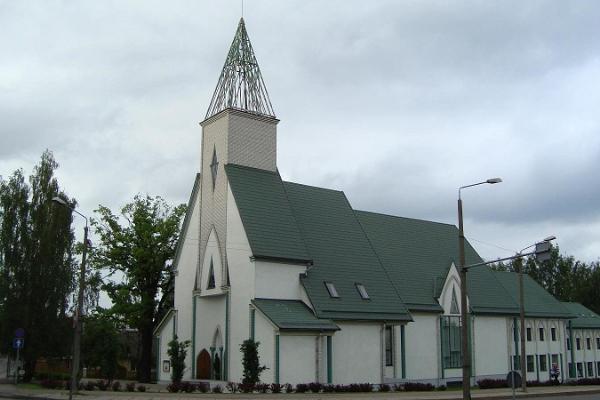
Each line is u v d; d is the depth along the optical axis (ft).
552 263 402.72
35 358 168.14
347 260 157.89
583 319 271.49
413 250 189.88
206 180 155.12
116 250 173.06
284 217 147.54
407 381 156.87
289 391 121.80
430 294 178.19
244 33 161.48
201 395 113.60
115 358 135.33
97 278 177.68
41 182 183.42
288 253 141.28
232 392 120.57
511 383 86.53
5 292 168.76
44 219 176.65
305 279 144.15
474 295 194.49
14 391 131.34
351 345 143.74
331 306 142.00
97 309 172.24
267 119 156.56
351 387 128.06
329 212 166.71
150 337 175.73
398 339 161.89
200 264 152.05
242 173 148.77
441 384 171.01
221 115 152.25
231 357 138.00
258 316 131.95
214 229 148.77
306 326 131.23
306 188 167.22
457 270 185.26
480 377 187.01
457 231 213.87
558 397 134.41
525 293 239.09
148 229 174.50
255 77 159.02
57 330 169.48
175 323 158.71
